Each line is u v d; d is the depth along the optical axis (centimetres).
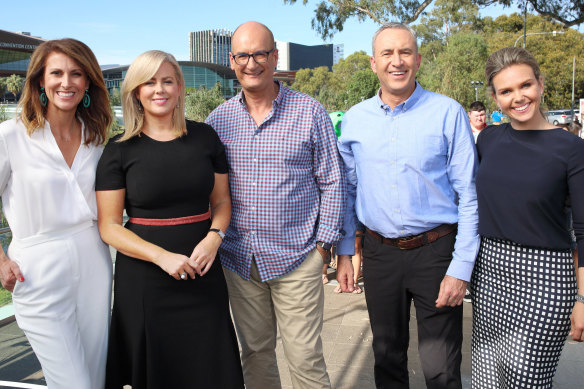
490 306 212
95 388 212
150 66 197
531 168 193
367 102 242
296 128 229
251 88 225
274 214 229
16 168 196
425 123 223
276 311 244
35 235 200
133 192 203
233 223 238
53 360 199
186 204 208
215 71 10981
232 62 227
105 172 204
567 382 288
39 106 200
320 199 242
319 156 237
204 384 211
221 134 240
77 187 205
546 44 4569
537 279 196
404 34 220
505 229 200
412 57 221
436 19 4497
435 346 228
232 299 246
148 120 210
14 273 195
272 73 229
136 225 206
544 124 199
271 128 229
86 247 209
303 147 230
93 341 212
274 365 256
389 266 235
